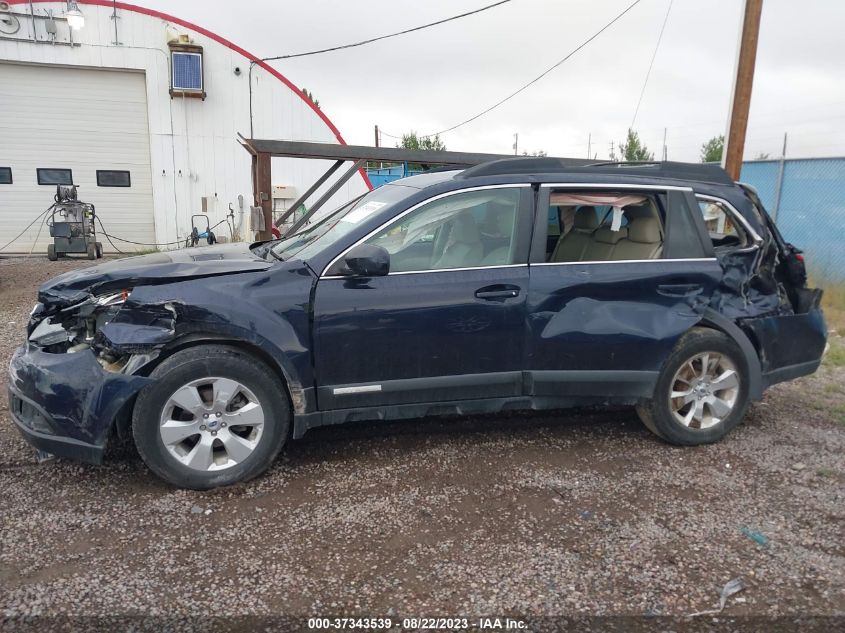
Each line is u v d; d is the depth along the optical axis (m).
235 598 2.81
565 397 4.29
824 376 6.47
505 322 4.07
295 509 3.56
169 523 3.39
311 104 18.12
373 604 2.80
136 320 3.57
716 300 4.55
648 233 4.43
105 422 3.54
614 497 3.78
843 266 11.02
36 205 17.05
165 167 17.41
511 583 2.96
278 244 4.84
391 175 25.86
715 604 2.85
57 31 16.09
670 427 4.43
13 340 7.26
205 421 3.68
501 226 4.17
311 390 3.86
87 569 2.98
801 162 11.94
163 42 16.80
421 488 3.83
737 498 3.80
